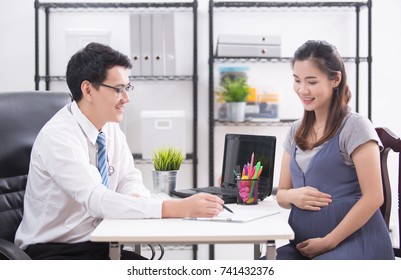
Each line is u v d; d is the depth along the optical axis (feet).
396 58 12.42
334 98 6.64
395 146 6.99
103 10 12.11
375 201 6.17
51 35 12.16
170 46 11.29
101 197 6.03
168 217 6.03
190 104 12.23
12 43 12.15
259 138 7.88
